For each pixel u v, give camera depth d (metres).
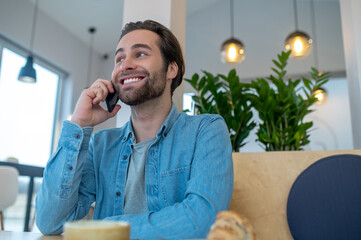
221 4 6.09
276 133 1.50
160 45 0.98
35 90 5.21
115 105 1.01
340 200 0.96
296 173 1.08
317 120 5.31
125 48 0.97
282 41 5.62
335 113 5.24
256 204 1.09
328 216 0.96
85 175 0.98
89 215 1.83
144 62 0.94
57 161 0.88
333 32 5.41
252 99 1.57
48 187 0.86
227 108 1.61
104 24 5.67
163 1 1.63
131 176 0.94
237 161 1.15
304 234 0.98
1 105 4.58
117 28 5.80
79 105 0.95
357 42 2.14
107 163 1.00
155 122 0.98
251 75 5.63
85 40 6.10
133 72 0.93
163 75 0.97
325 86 5.32
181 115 1.00
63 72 5.72
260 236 1.07
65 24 5.54
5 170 2.56
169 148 0.94
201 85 1.66
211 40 6.00
